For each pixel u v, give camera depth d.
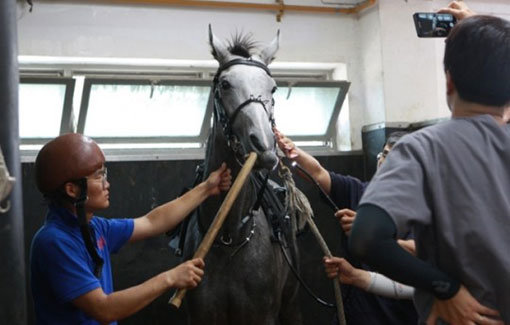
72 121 3.84
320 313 3.85
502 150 1.00
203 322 2.17
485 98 1.03
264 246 2.22
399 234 0.96
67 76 3.79
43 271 1.47
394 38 4.07
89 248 1.51
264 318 2.21
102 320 1.45
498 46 1.00
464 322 0.95
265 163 1.91
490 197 0.97
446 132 1.02
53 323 1.49
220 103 2.11
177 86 3.80
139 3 3.74
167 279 1.49
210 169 2.18
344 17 4.23
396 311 2.00
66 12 3.64
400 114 4.07
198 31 3.88
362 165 4.10
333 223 3.91
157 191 3.62
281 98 4.10
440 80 4.19
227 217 2.09
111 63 3.88
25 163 3.42
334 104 4.20
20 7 3.56
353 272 1.81
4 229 1.39
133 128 3.91
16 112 1.44
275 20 4.06
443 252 0.98
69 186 1.50
